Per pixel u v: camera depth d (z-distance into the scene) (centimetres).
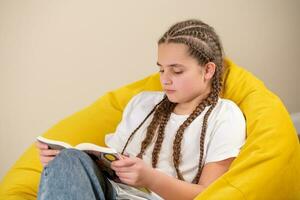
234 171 122
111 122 172
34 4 199
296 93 209
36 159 160
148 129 142
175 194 122
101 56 207
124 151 146
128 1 202
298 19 201
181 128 136
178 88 136
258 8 201
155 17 203
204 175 128
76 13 202
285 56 205
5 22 199
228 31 203
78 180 109
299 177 136
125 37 205
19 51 203
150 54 207
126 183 121
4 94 206
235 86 154
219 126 132
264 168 124
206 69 138
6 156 212
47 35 203
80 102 211
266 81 208
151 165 138
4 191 151
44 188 108
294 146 133
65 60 206
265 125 133
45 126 211
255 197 121
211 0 200
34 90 207
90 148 116
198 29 138
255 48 204
